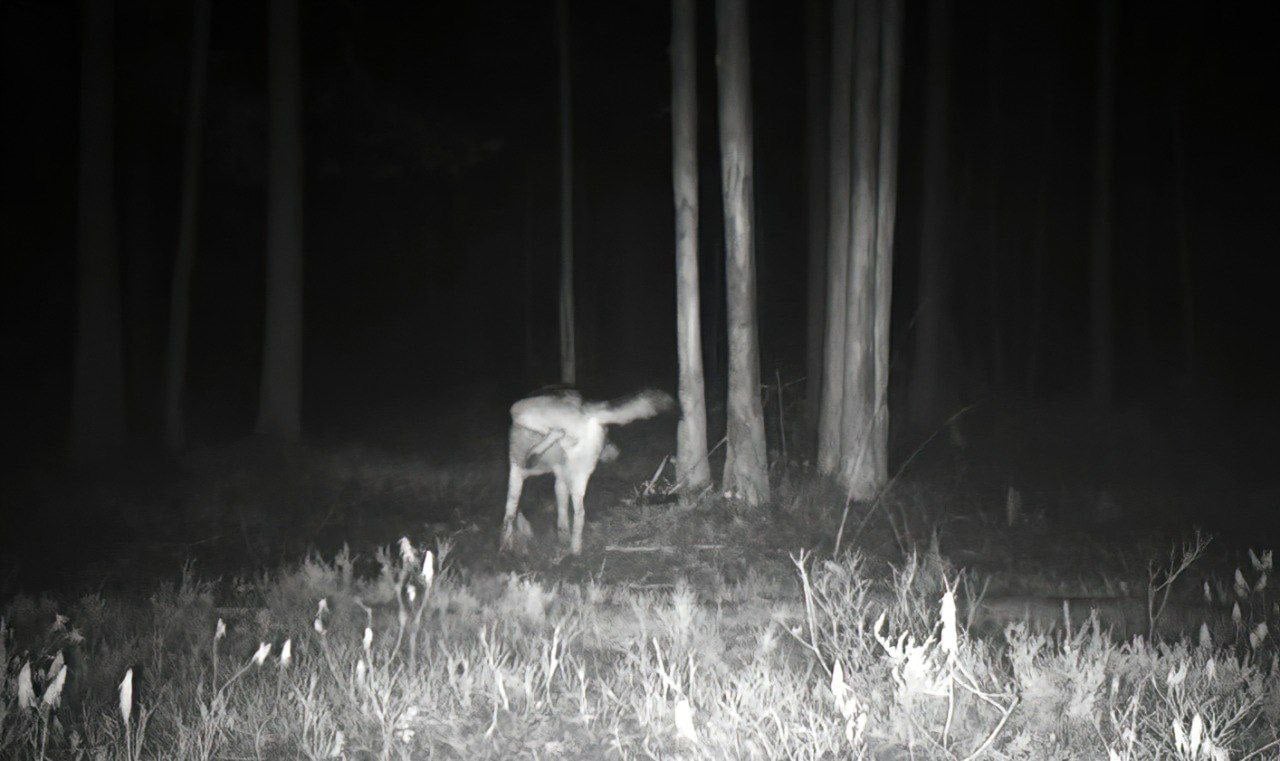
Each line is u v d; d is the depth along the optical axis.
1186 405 28.12
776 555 12.62
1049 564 12.64
